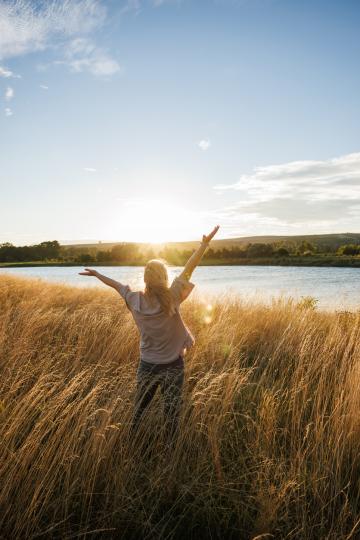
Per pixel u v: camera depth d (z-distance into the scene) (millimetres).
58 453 2555
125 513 2404
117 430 2807
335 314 7957
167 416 2986
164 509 2545
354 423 2959
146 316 2945
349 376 3750
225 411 3256
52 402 3145
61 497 2432
